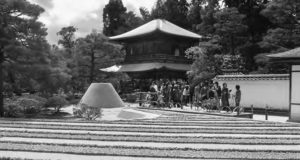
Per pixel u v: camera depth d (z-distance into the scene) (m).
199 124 18.03
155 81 43.84
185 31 55.19
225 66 39.53
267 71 38.25
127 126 16.81
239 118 21.30
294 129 16.45
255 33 50.91
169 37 52.62
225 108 26.33
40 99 25.92
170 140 12.70
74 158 9.70
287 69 36.94
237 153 10.54
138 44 55.44
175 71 51.03
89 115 20.78
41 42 23.83
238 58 41.03
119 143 12.16
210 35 49.09
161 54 51.34
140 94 33.62
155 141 12.53
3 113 23.23
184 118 21.03
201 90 29.47
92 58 41.72
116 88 45.22
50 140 12.70
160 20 57.69
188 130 15.62
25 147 11.02
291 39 36.34
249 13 49.72
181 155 10.14
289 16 36.75
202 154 10.32
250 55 48.31
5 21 23.17
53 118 21.72
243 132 15.20
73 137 13.23
